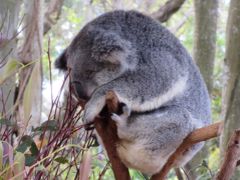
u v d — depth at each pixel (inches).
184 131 251.3
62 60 287.7
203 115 272.4
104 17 271.1
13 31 276.4
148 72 249.1
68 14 671.8
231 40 336.5
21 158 187.8
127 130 246.4
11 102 259.8
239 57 330.3
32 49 357.1
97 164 275.4
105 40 253.1
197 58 495.5
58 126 213.0
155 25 261.4
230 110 321.4
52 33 648.4
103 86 241.9
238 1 339.3
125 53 249.4
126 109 240.5
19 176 186.2
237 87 324.8
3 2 271.0
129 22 263.9
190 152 268.8
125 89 243.3
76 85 254.8
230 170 179.9
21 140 205.6
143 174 265.6
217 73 741.9
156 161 252.2
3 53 262.4
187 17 776.9
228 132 317.4
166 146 250.5
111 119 237.0
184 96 261.1
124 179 221.8
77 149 235.3
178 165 268.8
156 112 252.1
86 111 227.0
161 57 252.7
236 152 178.4
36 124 309.1
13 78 259.0
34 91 211.6
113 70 254.8
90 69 257.6
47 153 204.4
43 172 198.4
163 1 759.7
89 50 259.0
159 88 249.3
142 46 254.2
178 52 261.7
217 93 694.5
